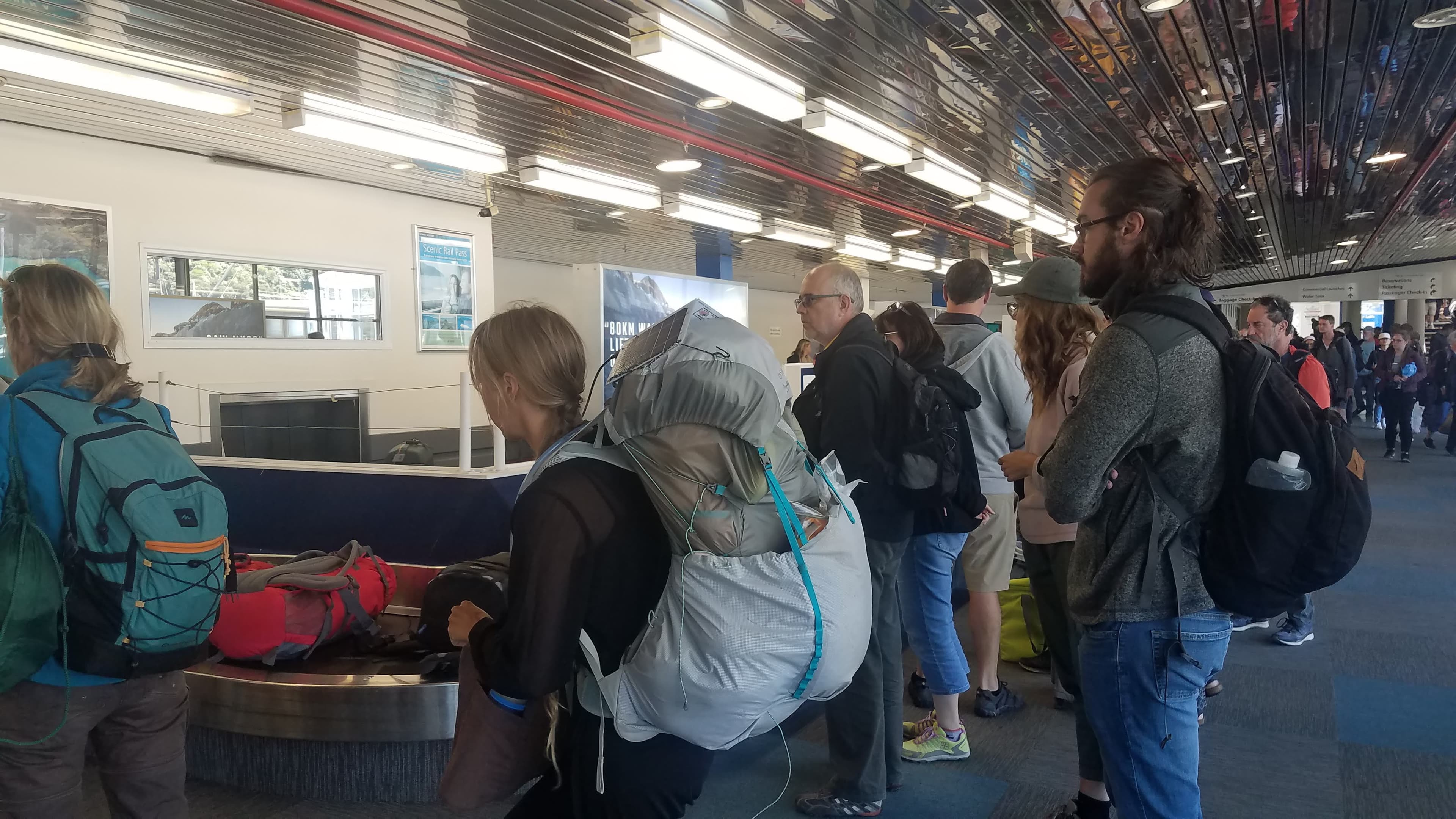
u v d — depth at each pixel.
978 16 3.90
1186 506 1.33
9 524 1.48
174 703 1.76
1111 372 1.31
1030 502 2.26
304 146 5.95
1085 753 2.17
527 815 1.31
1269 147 7.32
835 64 4.46
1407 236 14.12
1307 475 1.23
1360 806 2.47
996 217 9.80
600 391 6.66
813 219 9.38
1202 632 1.35
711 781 2.68
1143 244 1.41
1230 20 4.34
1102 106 5.54
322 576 3.02
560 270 14.57
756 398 1.07
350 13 3.67
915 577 2.72
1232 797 2.55
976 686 3.49
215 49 3.98
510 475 3.51
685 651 1.09
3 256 5.14
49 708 1.54
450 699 2.63
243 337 6.48
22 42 3.66
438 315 8.09
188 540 1.61
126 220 5.78
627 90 4.88
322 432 6.46
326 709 2.64
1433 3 4.20
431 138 5.51
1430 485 8.51
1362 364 15.30
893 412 2.24
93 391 1.62
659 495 1.12
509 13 3.71
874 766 2.39
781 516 1.11
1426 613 4.43
